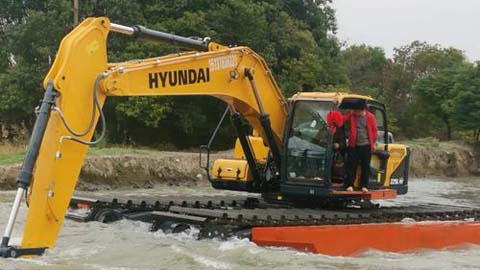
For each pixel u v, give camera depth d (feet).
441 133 179.83
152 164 89.40
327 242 35.06
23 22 117.39
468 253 39.99
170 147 121.70
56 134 27.55
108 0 113.39
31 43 114.73
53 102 27.71
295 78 131.13
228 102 40.40
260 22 122.72
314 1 155.94
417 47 215.31
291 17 146.61
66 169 27.94
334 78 147.33
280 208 42.42
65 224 40.24
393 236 38.06
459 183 121.19
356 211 42.19
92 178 82.02
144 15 118.32
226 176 44.11
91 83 29.32
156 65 33.60
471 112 156.66
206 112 121.29
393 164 44.14
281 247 33.81
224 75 38.27
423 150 143.23
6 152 88.02
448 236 41.24
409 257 36.86
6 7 127.13
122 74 31.07
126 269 28.25
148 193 76.54
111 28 30.78
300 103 40.98
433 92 174.29
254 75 40.14
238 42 122.11
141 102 108.78
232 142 126.62
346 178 40.45
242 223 34.32
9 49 118.01
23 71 113.19
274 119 41.57
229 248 32.55
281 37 131.85
